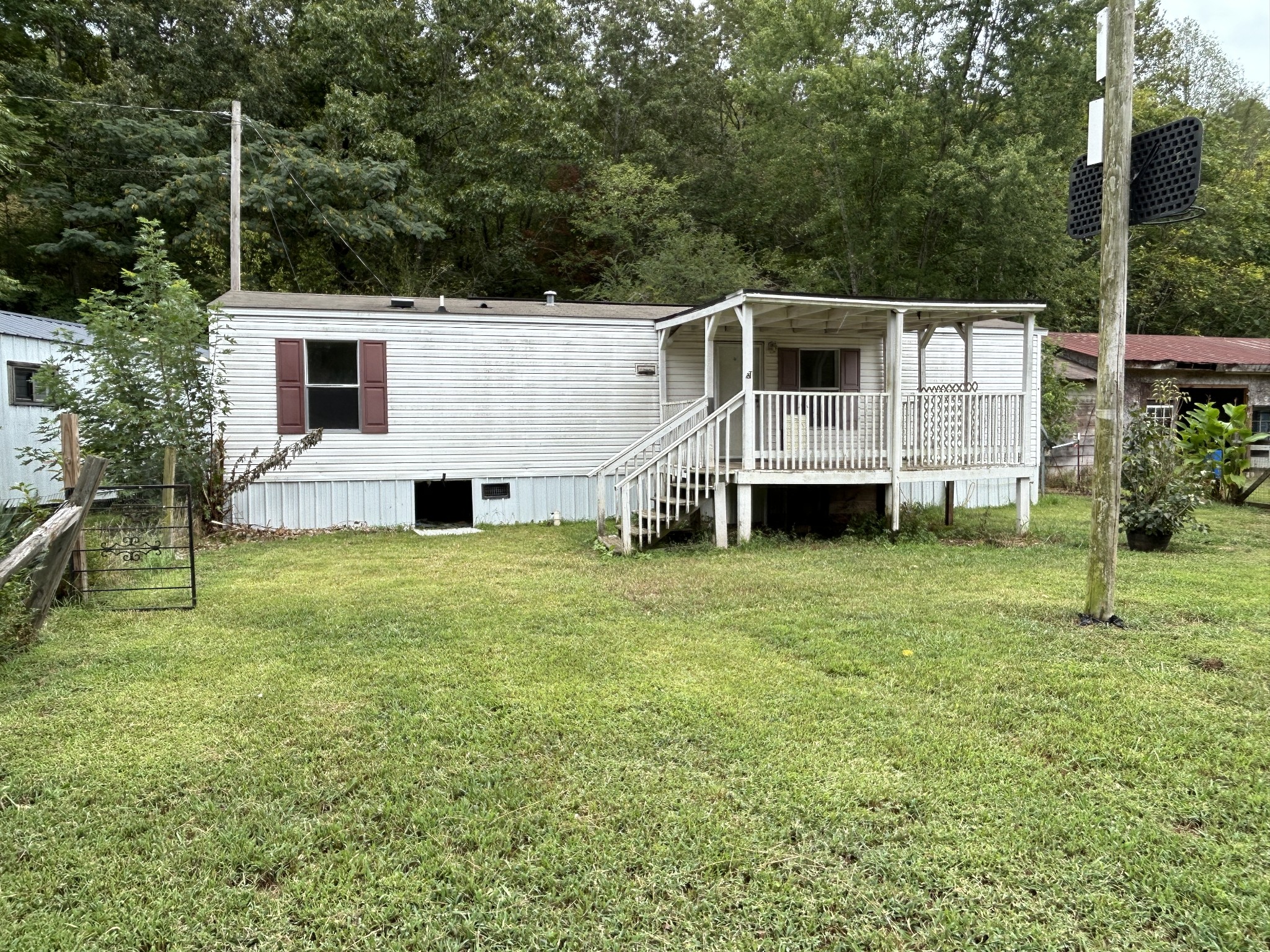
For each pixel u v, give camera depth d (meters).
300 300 10.80
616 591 6.63
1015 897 2.36
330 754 3.33
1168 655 4.59
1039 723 3.61
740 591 6.52
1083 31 19.81
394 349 10.87
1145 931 2.21
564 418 11.57
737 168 25.42
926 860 2.54
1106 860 2.53
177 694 4.08
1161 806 2.87
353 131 21.08
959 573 7.25
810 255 25.08
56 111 18.97
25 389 11.41
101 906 2.34
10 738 3.51
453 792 3.01
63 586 6.05
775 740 3.43
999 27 20.31
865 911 2.31
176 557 8.21
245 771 3.18
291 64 22.16
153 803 2.95
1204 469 11.14
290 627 5.47
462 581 7.13
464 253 24.23
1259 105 31.84
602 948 2.16
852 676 4.29
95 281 21.50
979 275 21.17
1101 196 5.39
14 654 4.73
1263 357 17.97
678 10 27.94
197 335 9.33
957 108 20.61
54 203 19.45
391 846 2.65
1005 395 9.88
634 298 20.45
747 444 9.08
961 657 4.58
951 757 3.27
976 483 12.86
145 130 19.08
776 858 2.57
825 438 9.40
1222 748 3.32
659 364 11.80
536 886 2.43
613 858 2.56
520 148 22.33
